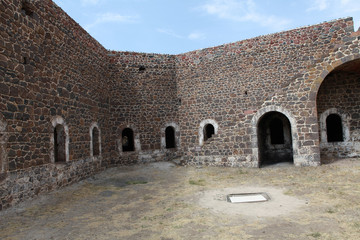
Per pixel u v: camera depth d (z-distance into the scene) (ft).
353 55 34.78
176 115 50.49
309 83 36.91
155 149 49.03
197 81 47.32
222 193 26.21
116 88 47.47
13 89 22.76
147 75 49.57
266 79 41.04
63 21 31.83
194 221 18.37
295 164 37.09
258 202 22.40
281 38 40.50
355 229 15.46
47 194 26.50
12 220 19.60
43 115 26.91
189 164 45.93
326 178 29.22
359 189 24.16
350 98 41.19
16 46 23.44
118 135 46.88
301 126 37.01
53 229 17.94
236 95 43.06
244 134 41.47
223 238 15.25
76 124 34.04
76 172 33.27
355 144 40.57
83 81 36.68
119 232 17.03
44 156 26.68
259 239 14.83
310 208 19.83
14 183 22.25
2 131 21.22
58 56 30.40
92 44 40.24
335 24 37.29
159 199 25.16
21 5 24.45
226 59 44.47
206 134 49.03
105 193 28.60
